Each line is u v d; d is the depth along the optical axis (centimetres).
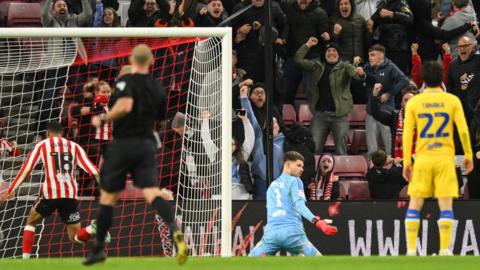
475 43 4672
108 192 2119
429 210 3791
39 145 3562
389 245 3756
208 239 3700
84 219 3756
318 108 4606
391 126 4338
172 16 4616
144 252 3719
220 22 4628
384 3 4781
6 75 4262
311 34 4728
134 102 2086
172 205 3706
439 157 2775
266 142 3862
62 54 4066
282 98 4628
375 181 4009
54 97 4203
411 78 4825
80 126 4028
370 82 4603
